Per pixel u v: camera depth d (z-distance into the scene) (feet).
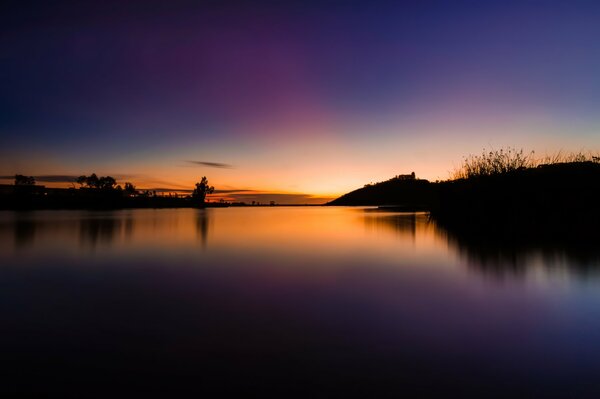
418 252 17.43
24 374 5.38
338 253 17.60
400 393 4.83
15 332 7.13
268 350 6.25
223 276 12.44
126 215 53.72
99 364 5.73
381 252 17.85
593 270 12.07
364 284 11.13
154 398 4.72
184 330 7.23
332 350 6.24
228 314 8.26
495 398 4.70
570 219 22.49
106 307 8.80
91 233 26.53
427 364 5.68
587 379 5.15
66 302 9.21
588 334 6.79
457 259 14.94
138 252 17.97
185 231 29.45
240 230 31.01
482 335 6.83
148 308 8.70
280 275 12.57
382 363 5.73
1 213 58.23
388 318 7.90
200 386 5.04
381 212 75.82
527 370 5.44
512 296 9.37
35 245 20.10
